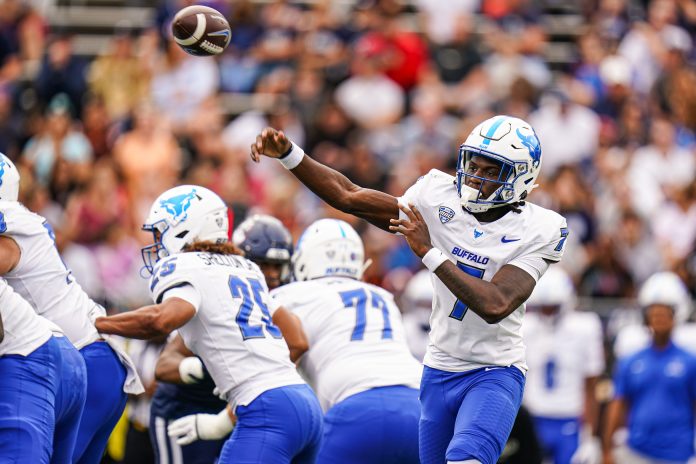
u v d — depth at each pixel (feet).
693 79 168.45
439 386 64.28
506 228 62.39
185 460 75.61
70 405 60.54
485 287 59.82
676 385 107.96
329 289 76.23
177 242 66.80
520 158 61.72
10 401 57.00
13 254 62.18
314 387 75.46
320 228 79.46
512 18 177.17
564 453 110.83
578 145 154.51
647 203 150.00
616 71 165.37
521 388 63.93
